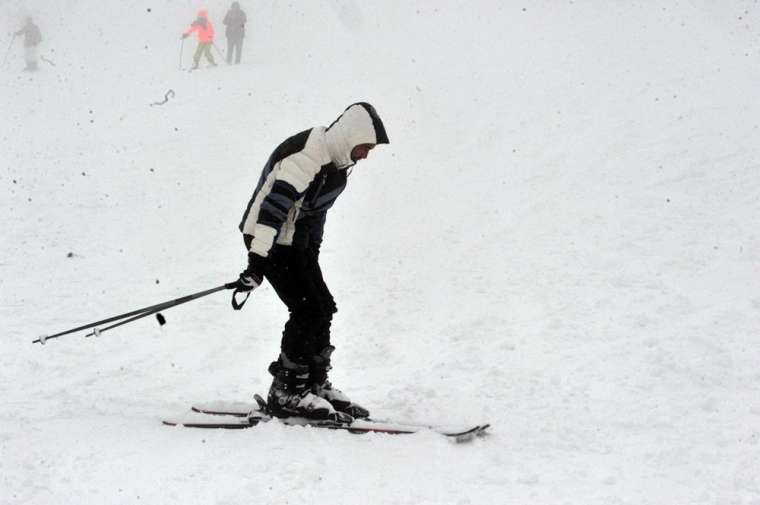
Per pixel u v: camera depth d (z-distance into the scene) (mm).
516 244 25453
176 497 10805
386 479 11438
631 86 43125
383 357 17906
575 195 29078
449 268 24141
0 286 24859
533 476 11523
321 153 12695
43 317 21906
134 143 45281
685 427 13391
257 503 10641
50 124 51156
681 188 27781
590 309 19672
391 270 24641
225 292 23578
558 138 36781
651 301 19703
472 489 11195
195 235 30297
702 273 21156
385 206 32000
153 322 21062
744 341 16984
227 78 61281
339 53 64500
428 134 41969
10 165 41656
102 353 18797
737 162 29219
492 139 38906
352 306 21641
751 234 23250
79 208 34312
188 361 18094
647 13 61531
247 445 12477
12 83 64750
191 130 47469
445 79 52125
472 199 31016
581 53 52500
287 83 57344
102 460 11992
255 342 19406
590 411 14211
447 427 13117
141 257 27859
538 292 21219
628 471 11836
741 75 41844
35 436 13070
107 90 60500
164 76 63875
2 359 18391
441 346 18266
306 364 13406
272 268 13070
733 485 11320
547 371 16203
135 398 15594
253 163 40781
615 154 32781
